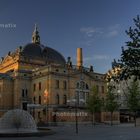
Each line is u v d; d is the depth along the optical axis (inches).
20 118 1402.6
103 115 3814.0
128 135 1433.3
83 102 3668.8
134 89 2847.0
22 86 3799.2
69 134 1505.9
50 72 3516.2
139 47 517.7
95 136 1362.0
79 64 4099.4
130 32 526.9
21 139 1130.0
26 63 4089.6
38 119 3462.1
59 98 3538.4
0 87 3801.7
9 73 3976.4
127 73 528.1
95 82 3978.8
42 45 4500.5
